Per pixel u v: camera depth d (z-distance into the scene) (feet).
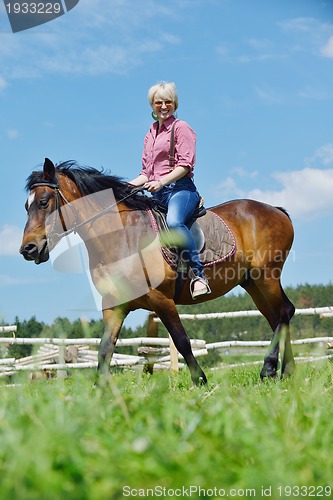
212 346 37.91
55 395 10.99
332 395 13.48
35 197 20.65
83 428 8.73
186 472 7.39
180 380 24.90
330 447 8.95
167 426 9.34
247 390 14.06
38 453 7.09
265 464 7.59
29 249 20.26
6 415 9.88
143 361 33.78
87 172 21.74
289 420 9.44
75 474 7.22
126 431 9.43
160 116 22.15
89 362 40.09
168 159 22.09
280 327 24.72
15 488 6.38
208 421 9.75
